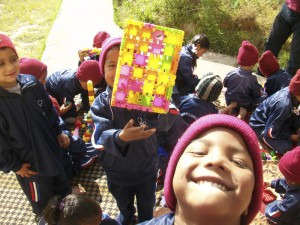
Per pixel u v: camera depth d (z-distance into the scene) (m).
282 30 3.90
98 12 5.31
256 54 3.27
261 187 0.82
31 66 2.71
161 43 1.33
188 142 0.84
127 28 1.30
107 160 1.89
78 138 2.78
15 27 4.96
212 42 4.70
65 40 4.66
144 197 2.11
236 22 4.96
